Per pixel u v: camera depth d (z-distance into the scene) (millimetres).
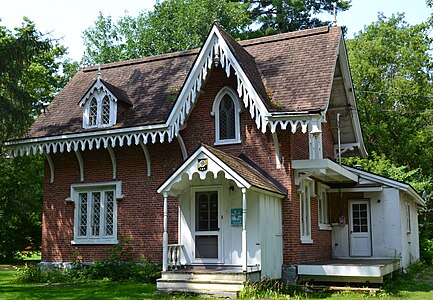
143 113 19203
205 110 18500
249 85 16500
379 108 42562
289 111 15836
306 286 15523
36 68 33000
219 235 16109
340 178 20000
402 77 42812
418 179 39469
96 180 20016
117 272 18125
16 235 30469
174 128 17750
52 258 20375
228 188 16234
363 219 21609
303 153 18328
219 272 14445
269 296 13734
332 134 23500
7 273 21984
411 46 43281
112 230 19516
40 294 14609
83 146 19156
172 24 42844
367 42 43656
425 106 42875
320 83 16969
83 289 15664
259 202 15336
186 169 14891
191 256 16406
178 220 17594
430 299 13602
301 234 17484
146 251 18734
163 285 14844
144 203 19047
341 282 16281
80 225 20172
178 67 21609
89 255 19703
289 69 18141
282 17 42000
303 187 18047
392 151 42031
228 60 17016
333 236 21734
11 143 20469
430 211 40344
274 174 17016
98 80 19594
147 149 19266
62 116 21234
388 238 20922
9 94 20641
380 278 15930
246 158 17484
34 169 30766
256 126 17531
